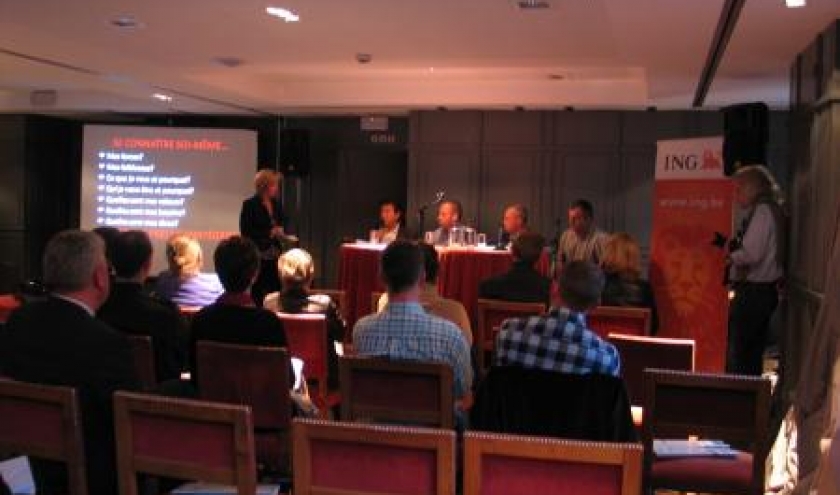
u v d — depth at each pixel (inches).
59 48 278.2
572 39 252.1
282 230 308.2
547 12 214.1
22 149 442.9
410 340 115.8
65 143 472.4
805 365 134.3
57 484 90.4
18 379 87.7
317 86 378.6
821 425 127.3
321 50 282.5
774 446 154.3
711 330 216.7
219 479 79.4
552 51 275.9
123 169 428.8
